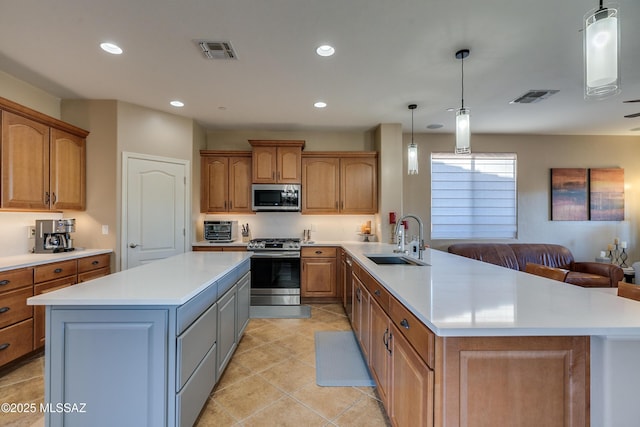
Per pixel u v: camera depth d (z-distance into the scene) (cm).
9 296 239
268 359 261
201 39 230
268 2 189
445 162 511
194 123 433
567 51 246
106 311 144
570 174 508
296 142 449
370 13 200
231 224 446
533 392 112
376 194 466
